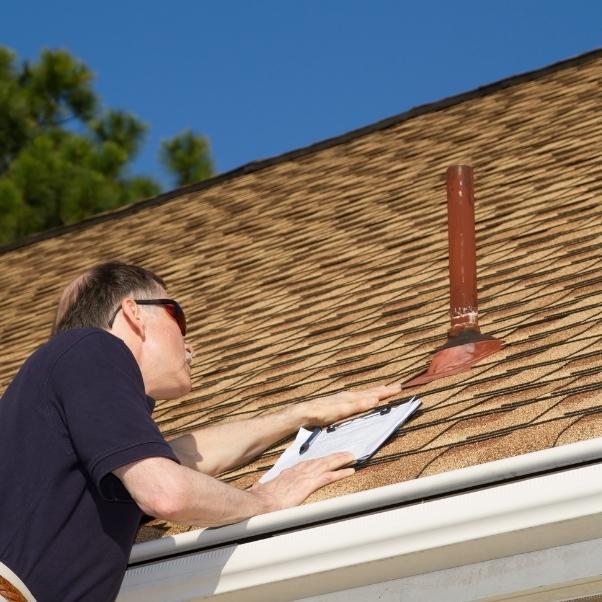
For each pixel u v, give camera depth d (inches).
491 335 213.8
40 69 1104.8
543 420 165.3
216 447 201.5
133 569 169.3
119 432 146.8
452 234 214.4
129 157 1117.7
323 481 171.8
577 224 268.2
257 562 159.0
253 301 329.4
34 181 979.9
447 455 167.6
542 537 147.4
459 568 155.5
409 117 494.9
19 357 368.5
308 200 430.0
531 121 408.5
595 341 189.3
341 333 264.7
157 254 443.5
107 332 157.6
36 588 145.9
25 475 149.0
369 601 161.0
